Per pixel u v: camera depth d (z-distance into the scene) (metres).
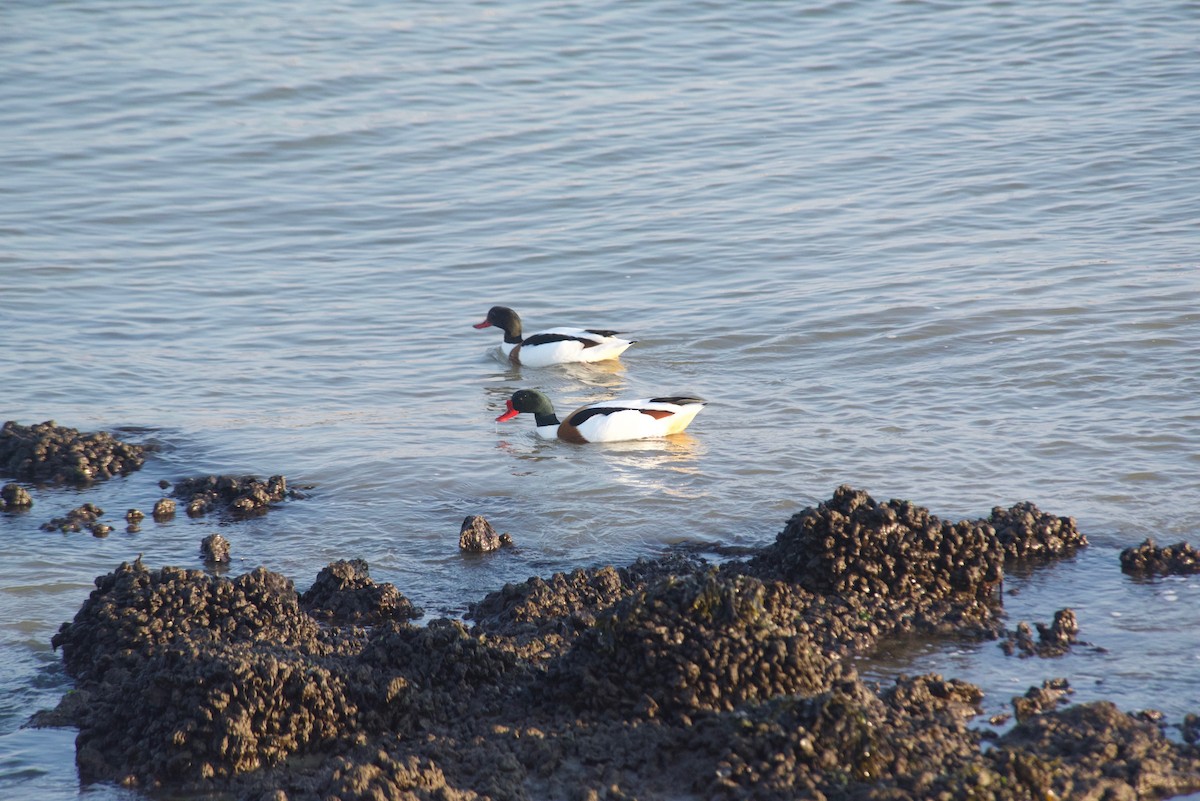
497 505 15.00
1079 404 17.34
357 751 9.34
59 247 25.44
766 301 22.52
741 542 13.69
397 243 26.20
